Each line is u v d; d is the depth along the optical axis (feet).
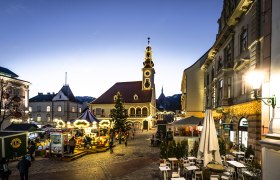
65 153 69.62
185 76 134.62
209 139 41.45
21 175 42.75
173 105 490.08
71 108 230.89
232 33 67.62
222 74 72.33
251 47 50.37
